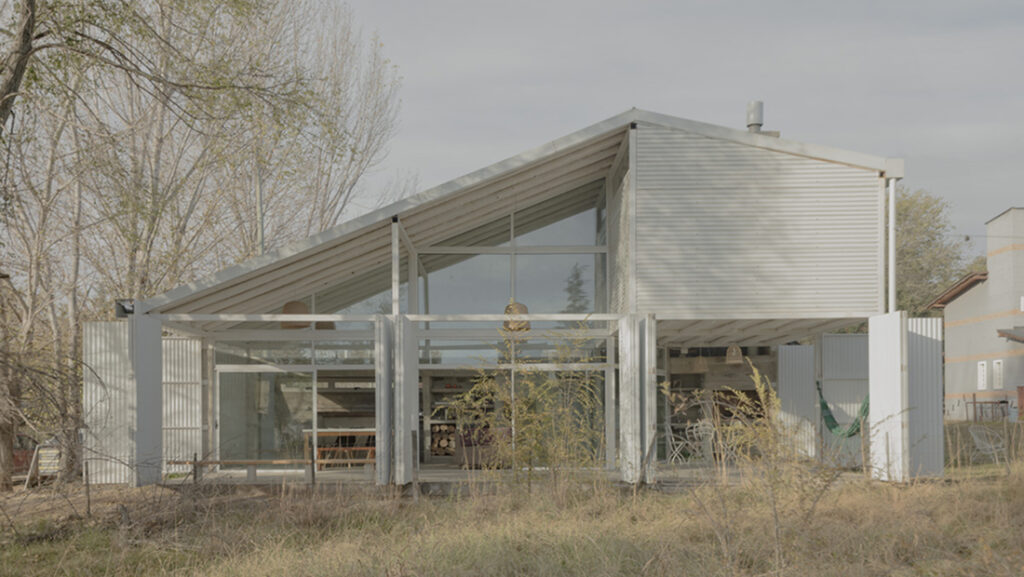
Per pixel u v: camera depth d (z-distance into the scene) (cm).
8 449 1619
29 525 1184
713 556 830
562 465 1314
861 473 1328
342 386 1697
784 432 859
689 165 1480
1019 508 1018
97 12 1509
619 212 1619
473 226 1742
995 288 3838
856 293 1456
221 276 1439
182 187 2261
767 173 1477
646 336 1384
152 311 1467
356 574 847
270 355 1706
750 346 1995
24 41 1348
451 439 1716
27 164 1603
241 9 1731
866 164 1459
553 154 1463
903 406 1312
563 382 1452
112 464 1526
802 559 796
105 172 1584
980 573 789
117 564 981
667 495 1284
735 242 1470
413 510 1220
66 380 1213
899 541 884
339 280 1728
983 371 3947
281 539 1038
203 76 1683
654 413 1364
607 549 892
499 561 874
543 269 1761
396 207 1434
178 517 1169
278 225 2728
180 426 1702
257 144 2062
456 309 1748
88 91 1584
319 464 1645
